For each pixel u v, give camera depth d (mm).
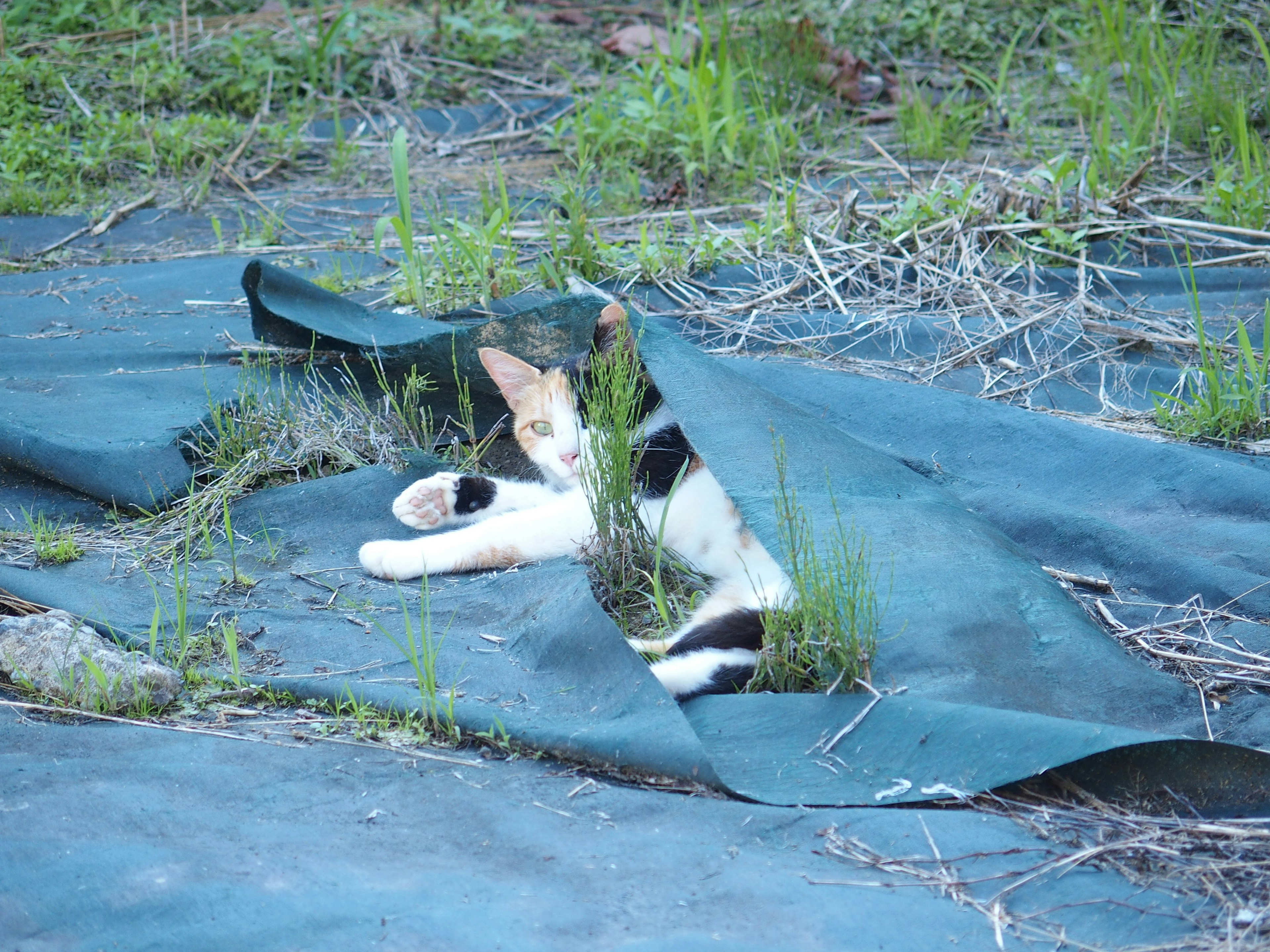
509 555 2994
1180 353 4379
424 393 3924
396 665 2480
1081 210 5379
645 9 9727
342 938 1586
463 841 1856
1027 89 7934
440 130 7914
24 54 8172
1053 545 3021
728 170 6676
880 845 1814
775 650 2328
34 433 3398
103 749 2145
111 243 6023
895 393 3865
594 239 5191
